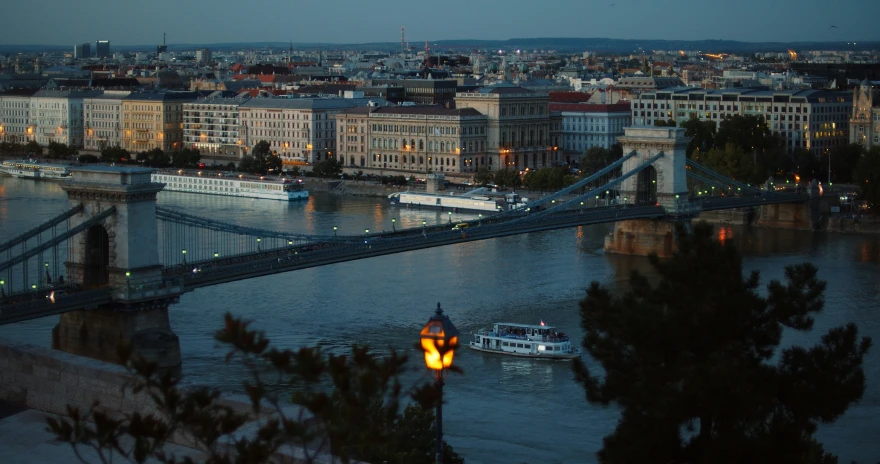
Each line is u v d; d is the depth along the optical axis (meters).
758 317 125.81
